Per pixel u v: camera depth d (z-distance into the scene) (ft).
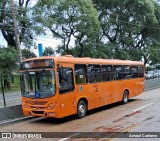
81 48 144.05
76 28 130.31
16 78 168.35
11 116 47.06
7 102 72.64
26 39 123.85
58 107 42.37
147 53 174.40
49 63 43.06
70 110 44.98
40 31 120.47
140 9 155.43
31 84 44.55
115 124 40.22
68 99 44.57
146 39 178.40
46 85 43.14
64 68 44.32
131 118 44.37
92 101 50.98
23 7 121.29
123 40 163.94
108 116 47.67
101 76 54.49
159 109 52.54
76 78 46.96
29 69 44.93
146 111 50.83
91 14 129.18
